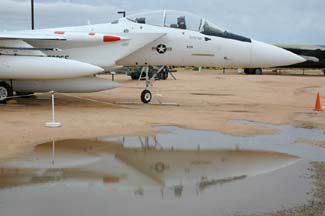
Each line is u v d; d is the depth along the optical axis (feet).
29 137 29.09
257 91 75.20
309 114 44.65
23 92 49.49
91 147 26.61
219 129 33.88
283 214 15.71
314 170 21.83
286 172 21.44
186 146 27.35
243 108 49.03
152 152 25.59
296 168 22.24
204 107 49.24
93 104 49.67
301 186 19.04
